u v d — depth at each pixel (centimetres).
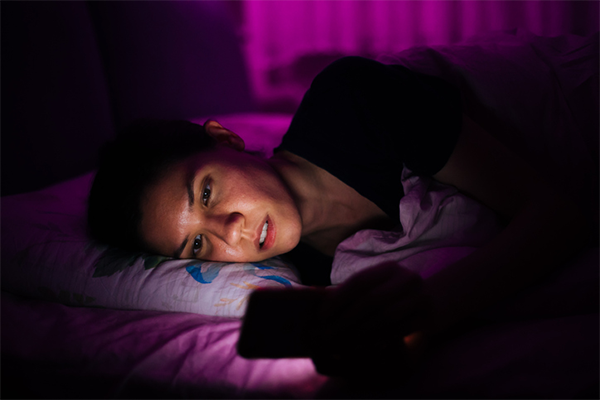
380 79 84
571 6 235
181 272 76
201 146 84
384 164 87
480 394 46
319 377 55
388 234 83
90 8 146
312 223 93
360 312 44
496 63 95
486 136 79
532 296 61
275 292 45
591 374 44
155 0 159
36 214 90
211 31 183
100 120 141
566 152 87
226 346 62
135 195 79
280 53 251
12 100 116
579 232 65
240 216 76
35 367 62
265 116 176
